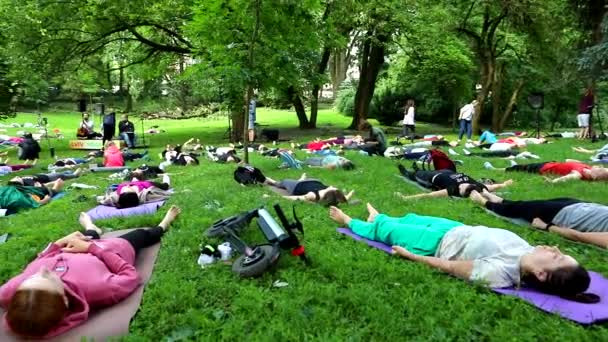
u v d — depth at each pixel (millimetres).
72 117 33812
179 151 13055
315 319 3477
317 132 24031
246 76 9734
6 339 3285
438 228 4809
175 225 5941
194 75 13688
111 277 3902
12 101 18984
